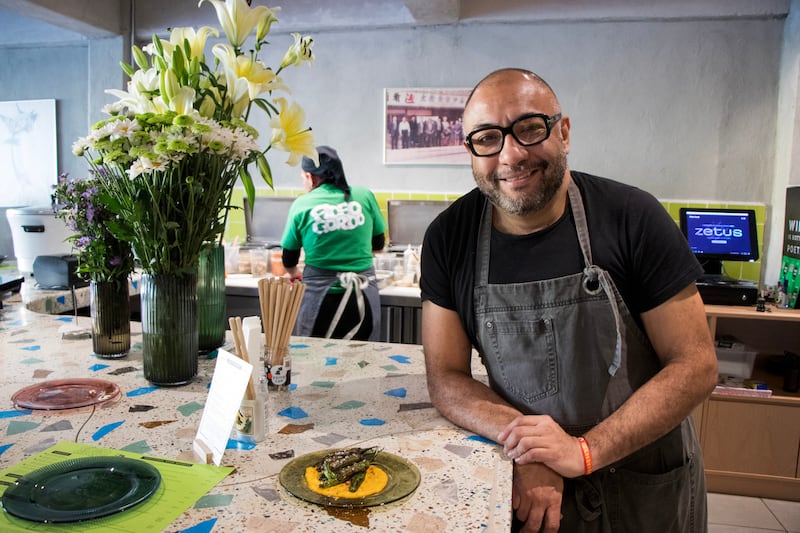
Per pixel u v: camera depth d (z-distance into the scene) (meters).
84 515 0.89
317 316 3.17
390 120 4.45
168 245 1.46
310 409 1.41
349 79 4.51
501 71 1.33
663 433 1.26
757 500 3.17
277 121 1.53
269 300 1.51
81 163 5.08
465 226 1.48
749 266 4.04
